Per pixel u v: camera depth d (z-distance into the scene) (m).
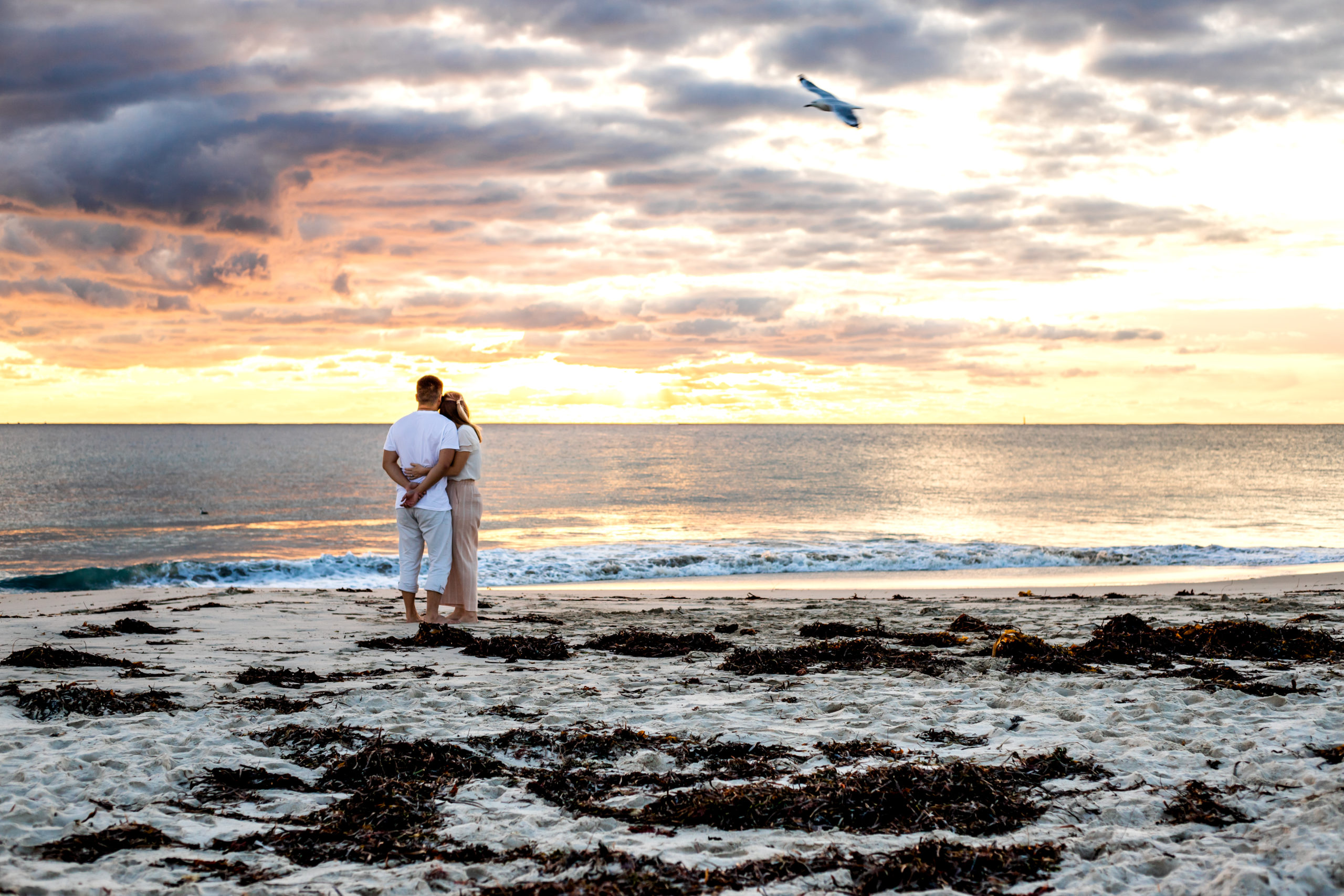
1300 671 6.42
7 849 2.79
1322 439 160.75
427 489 9.06
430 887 2.59
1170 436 186.25
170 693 5.29
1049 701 5.31
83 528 31.78
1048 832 3.04
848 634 8.95
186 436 190.00
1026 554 21.78
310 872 2.71
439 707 5.14
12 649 7.12
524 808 3.41
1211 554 21.92
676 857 2.84
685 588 17.03
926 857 2.71
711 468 68.62
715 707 5.25
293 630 8.84
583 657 7.48
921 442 138.00
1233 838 2.94
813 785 3.52
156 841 2.91
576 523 33.56
